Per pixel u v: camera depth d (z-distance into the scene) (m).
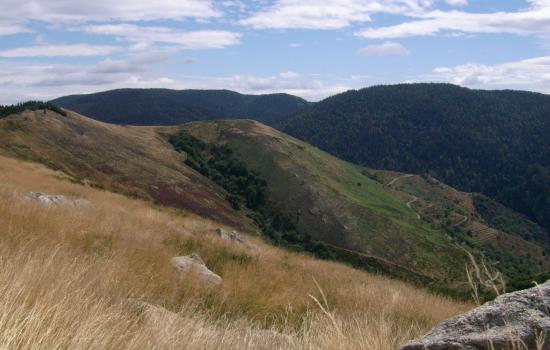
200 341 3.54
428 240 120.50
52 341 2.42
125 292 5.02
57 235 7.67
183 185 101.94
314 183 135.38
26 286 3.30
